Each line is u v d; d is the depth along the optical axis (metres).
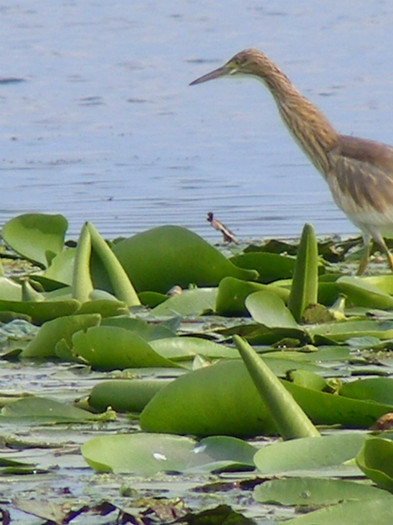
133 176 22.75
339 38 42.03
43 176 22.89
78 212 19.56
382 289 12.79
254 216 19.23
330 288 12.16
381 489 6.64
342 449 7.15
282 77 16.22
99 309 11.32
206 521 6.41
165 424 7.96
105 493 6.89
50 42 40.50
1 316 11.39
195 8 49.12
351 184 14.94
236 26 44.66
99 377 9.52
